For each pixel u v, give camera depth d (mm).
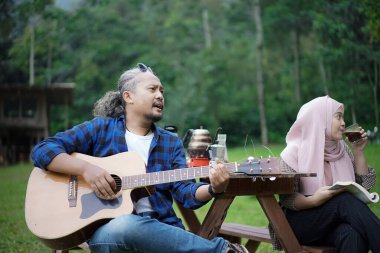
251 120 28891
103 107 3359
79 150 3209
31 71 18734
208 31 33750
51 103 22969
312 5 8664
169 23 33906
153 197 3084
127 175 2998
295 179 3105
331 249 2871
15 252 4914
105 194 2910
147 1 36406
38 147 3115
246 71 31031
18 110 20703
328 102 3209
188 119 28125
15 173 14297
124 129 3223
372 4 6426
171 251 2650
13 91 19953
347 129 3236
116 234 2686
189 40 34312
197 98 29250
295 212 3078
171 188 3160
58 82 27109
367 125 6953
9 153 20188
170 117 27500
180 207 3982
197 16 35031
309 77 22516
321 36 8406
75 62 28234
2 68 18406
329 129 3182
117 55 30812
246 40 32406
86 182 3037
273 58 28562
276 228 2945
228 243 2678
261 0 23328
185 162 3217
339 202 2820
